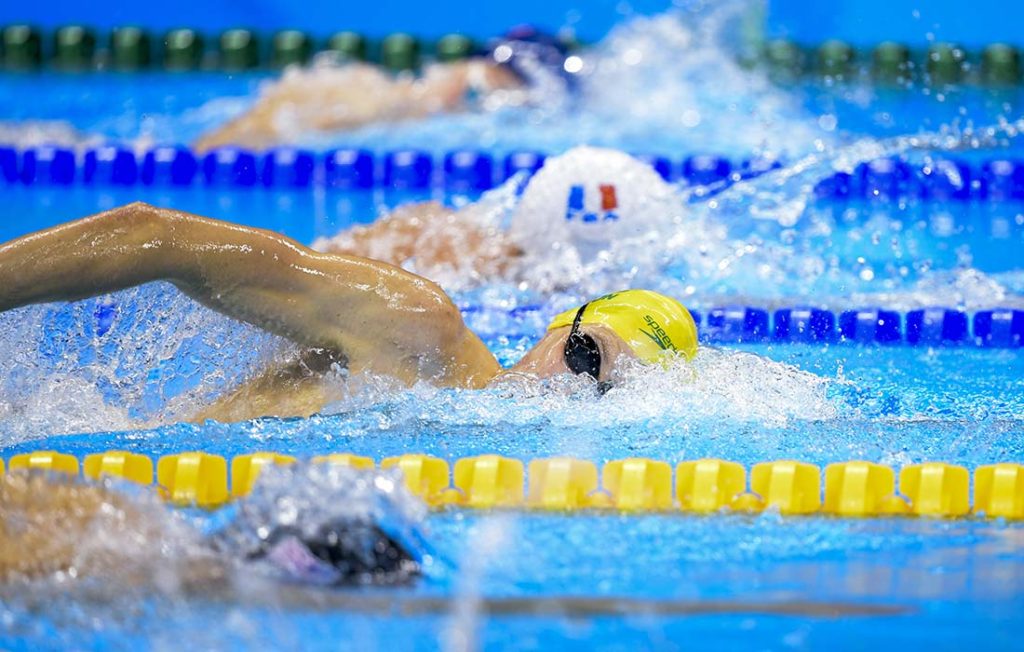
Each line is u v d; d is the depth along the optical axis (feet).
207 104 105.40
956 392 44.91
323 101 99.45
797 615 24.91
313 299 38.63
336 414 39.75
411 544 26.37
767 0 114.01
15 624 23.18
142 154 86.22
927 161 79.87
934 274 62.44
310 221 76.02
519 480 33.50
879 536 30.55
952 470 33.27
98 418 39.06
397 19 120.26
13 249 36.45
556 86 106.32
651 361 41.06
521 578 26.91
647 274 59.67
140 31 117.08
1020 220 74.13
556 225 59.57
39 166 86.02
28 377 39.50
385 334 39.37
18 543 25.71
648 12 115.55
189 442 37.17
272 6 119.65
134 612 23.70
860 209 76.33
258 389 40.19
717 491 33.01
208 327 39.81
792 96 106.32
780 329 54.19
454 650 22.41
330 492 25.64
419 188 85.92
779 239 66.03
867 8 113.70
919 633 23.94
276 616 23.67
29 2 118.01
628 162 61.72
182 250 37.24
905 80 109.29
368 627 23.31
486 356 41.50
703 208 66.64
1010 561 28.45
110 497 27.61
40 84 110.93
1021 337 53.67
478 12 119.55
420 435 37.58
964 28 112.16
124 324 40.14
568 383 40.19
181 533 26.58
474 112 103.14
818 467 33.53
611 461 33.76
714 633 23.90
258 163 86.22
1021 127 90.79
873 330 53.88
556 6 118.21
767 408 40.24
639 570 27.61
